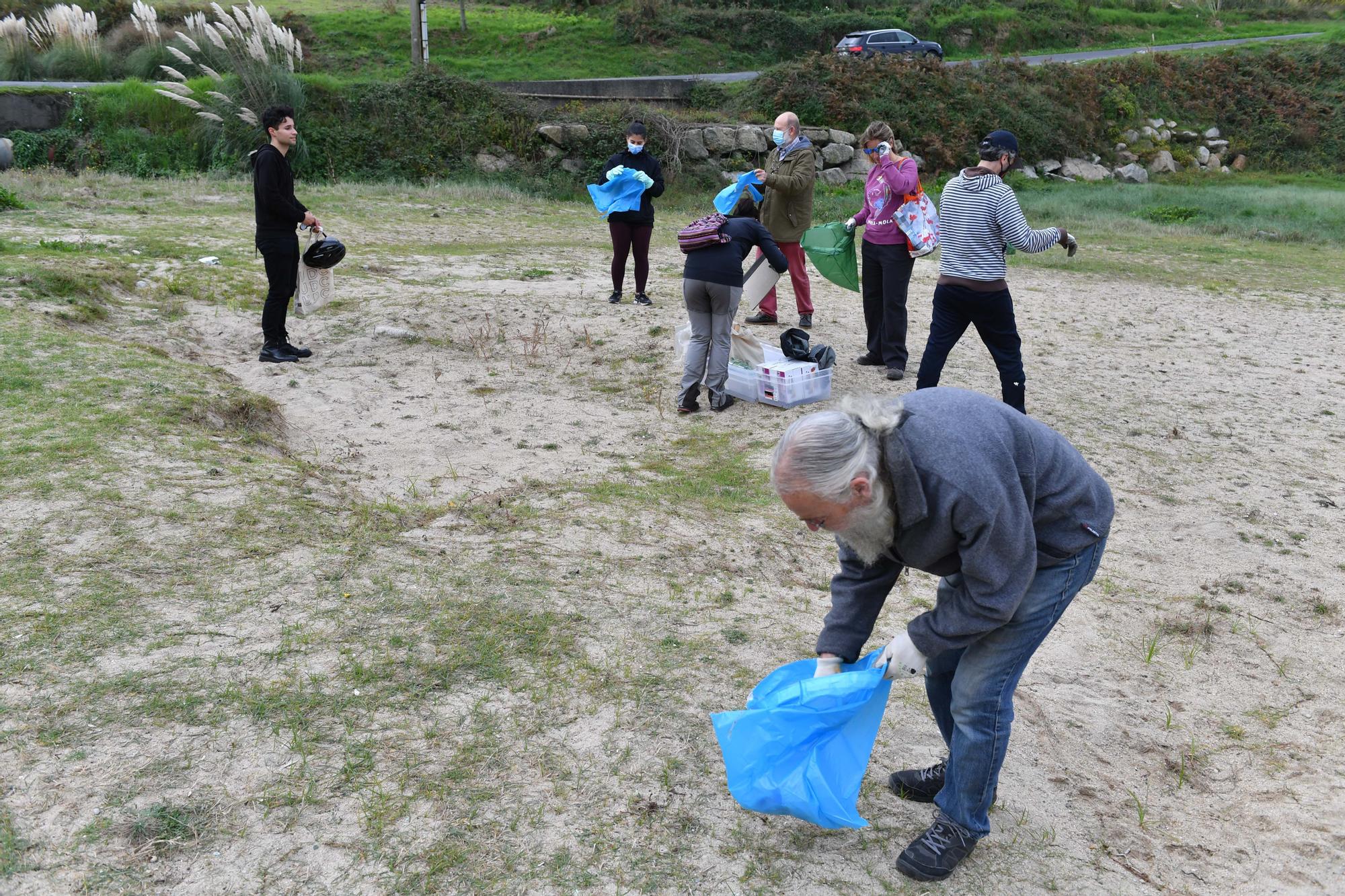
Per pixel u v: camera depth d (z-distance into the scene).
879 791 3.31
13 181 16.58
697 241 6.95
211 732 3.21
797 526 5.48
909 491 2.36
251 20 24.11
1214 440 7.33
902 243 7.89
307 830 2.88
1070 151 31.70
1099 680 4.23
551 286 11.11
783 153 9.07
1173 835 3.28
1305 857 3.19
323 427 6.62
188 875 2.68
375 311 9.38
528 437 6.66
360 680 3.55
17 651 3.50
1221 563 5.40
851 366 8.55
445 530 4.90
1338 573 5.31
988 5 46.09
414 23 27.77
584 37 38.34
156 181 18.52
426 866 2.79
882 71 30.17
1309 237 20.27
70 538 4.29
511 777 3.17
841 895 2.83
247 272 10.39
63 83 24.44
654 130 24.48
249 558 4.31
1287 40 43.09
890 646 2.67
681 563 4.81
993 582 2.45
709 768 3.31
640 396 7.68
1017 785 3.44
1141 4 50.97
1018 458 2.53
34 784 2.93
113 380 6.33
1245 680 4.30
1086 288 13.43
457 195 20.27
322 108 22.59
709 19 39.59
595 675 3.73
